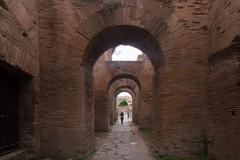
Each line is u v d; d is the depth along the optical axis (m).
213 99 8.41
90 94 10.88
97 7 9.25
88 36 9.24
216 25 8.34
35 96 8.55
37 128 8.68
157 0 9.31
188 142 9.06
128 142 14.19
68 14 9.23
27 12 8.00
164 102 9.19
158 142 9.59
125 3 9.30
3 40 6.24
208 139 8.79
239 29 6.73
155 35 9.26
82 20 9.24
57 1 9.23
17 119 8.23
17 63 7.11
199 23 9.27
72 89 9.13
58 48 9.16
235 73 6.85
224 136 7.54
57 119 9.05
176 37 9.24
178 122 9.12
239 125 6.67
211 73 8.61
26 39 7.86
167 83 9.20
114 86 27.94
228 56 7.27
